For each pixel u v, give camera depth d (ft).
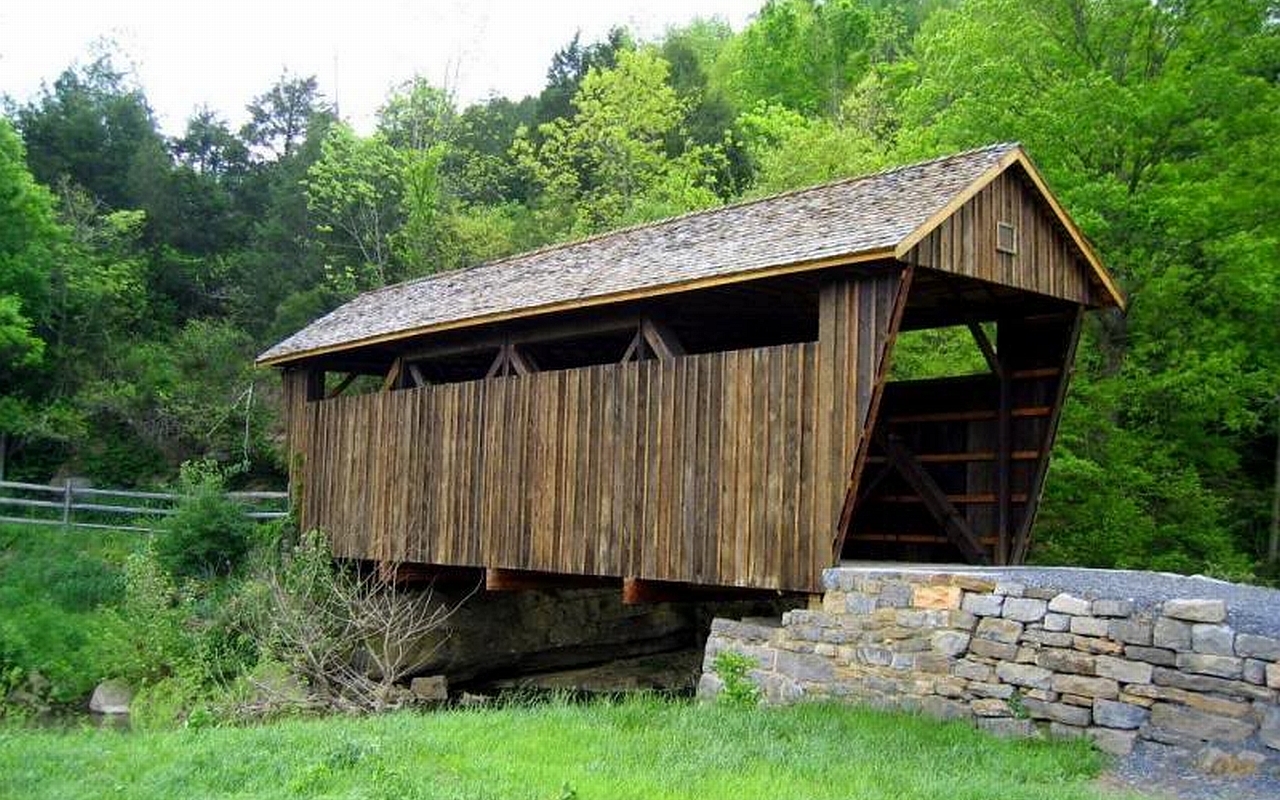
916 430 41.37
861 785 20.36
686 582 35.09
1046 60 52.49
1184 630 23.62
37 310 76.74
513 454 42.93
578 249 46.65
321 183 95.81
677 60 124.67
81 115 99.35
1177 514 51.37
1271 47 49.37
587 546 38.91
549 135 111.55
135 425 79.20
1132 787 21.54
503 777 20.97
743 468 33.65
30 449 77.92
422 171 95.91
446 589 52.34
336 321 56.70
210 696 41.16
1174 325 50.39
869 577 29.35
